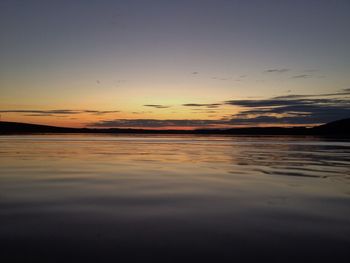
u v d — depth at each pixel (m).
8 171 16.97
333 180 14.24
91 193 11.06
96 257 5.70
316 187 12.46
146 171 17.28
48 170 17.50
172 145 54.44
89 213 8.48
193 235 6.85
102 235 6.80
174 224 7.59
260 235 6.86
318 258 5.70
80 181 13.70
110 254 5.84
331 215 8.40
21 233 6.88
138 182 13.49
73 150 36.94
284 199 10.25
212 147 46.91
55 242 6.39
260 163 22.02
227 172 17.00
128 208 9.02
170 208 9.05
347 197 10.61
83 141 72.06
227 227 7.38
